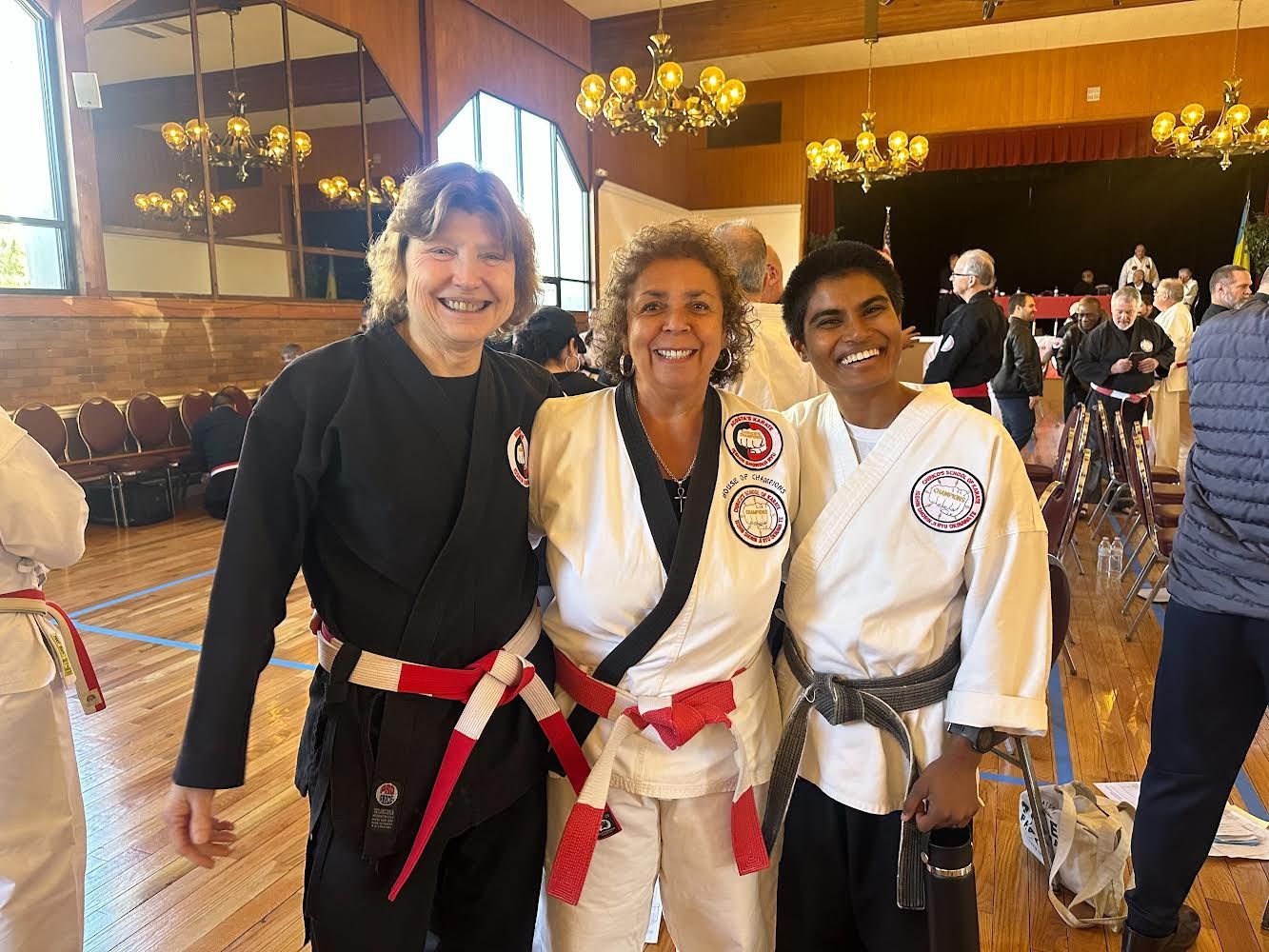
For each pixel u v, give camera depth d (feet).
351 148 27.48
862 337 3.96
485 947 4.18
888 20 31.99
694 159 46.14
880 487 4.04
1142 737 9.19
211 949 6.08
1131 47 37.09
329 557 3.74
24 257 18.74
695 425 4.09
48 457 4.59
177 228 22.54
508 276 3.70
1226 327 5.17
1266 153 46.06
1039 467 15.17
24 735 4.56
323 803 3.70
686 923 4.24
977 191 52.31
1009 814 7.68
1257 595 4.98
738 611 3.91
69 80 19.04
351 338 3.83
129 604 13.84
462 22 29.40
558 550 4.01
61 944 4.71
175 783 3.51
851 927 4.39
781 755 4.24
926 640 4.05
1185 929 5.97
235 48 25.26
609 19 36.24
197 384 22.84
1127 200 49.93
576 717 4.07
